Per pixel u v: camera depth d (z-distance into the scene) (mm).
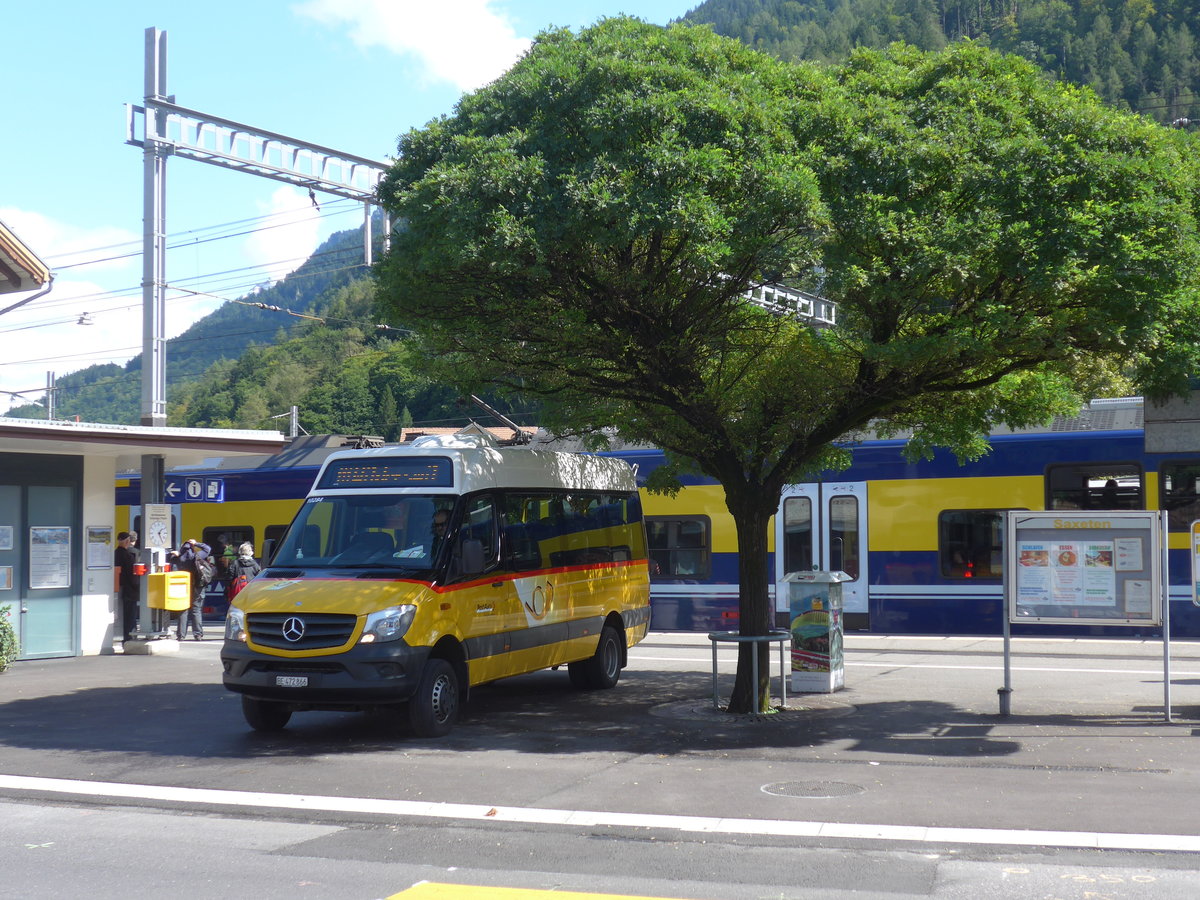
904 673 15328
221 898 6199
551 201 10461
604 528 14727
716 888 6281
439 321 11703
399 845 7266
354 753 10312
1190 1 85312
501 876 6570
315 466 25094
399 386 70312
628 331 11797
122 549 19219
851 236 10477
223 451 18688
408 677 10695
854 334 11375
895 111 11102
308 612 10727
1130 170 10219
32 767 9805
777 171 10180
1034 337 10219
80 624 18453
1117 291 10008
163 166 18766
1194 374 10906
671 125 10562
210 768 9711
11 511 17766
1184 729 10914
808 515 21047
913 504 20203
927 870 6566
